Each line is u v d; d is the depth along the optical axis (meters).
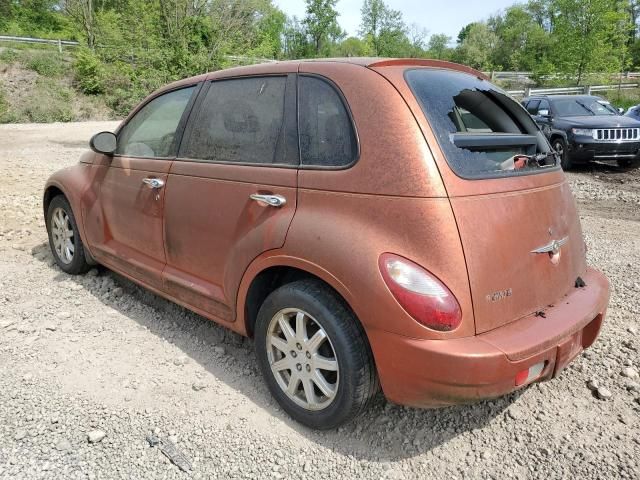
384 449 2.76
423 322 2.33
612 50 29.22
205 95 3.52
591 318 2.80
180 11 15.95
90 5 32.81
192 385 3.24
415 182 2.43
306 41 64.31
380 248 2.43
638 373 3.42
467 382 2.32
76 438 2.75
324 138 2.78
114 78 30.66
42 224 6.66
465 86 3.03
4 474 2.50
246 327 3.16
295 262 2.69
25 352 3.56
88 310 4.22
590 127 12.14
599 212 8.34
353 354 2.55
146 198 3.77
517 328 2.54
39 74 32.75
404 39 64.50
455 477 2.58
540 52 46.84
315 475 2.57
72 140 17.86
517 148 3.04
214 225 3.22
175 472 2.55
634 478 2.56
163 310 4.27
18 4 55.31
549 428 2.93
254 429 2.87
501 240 2.52
